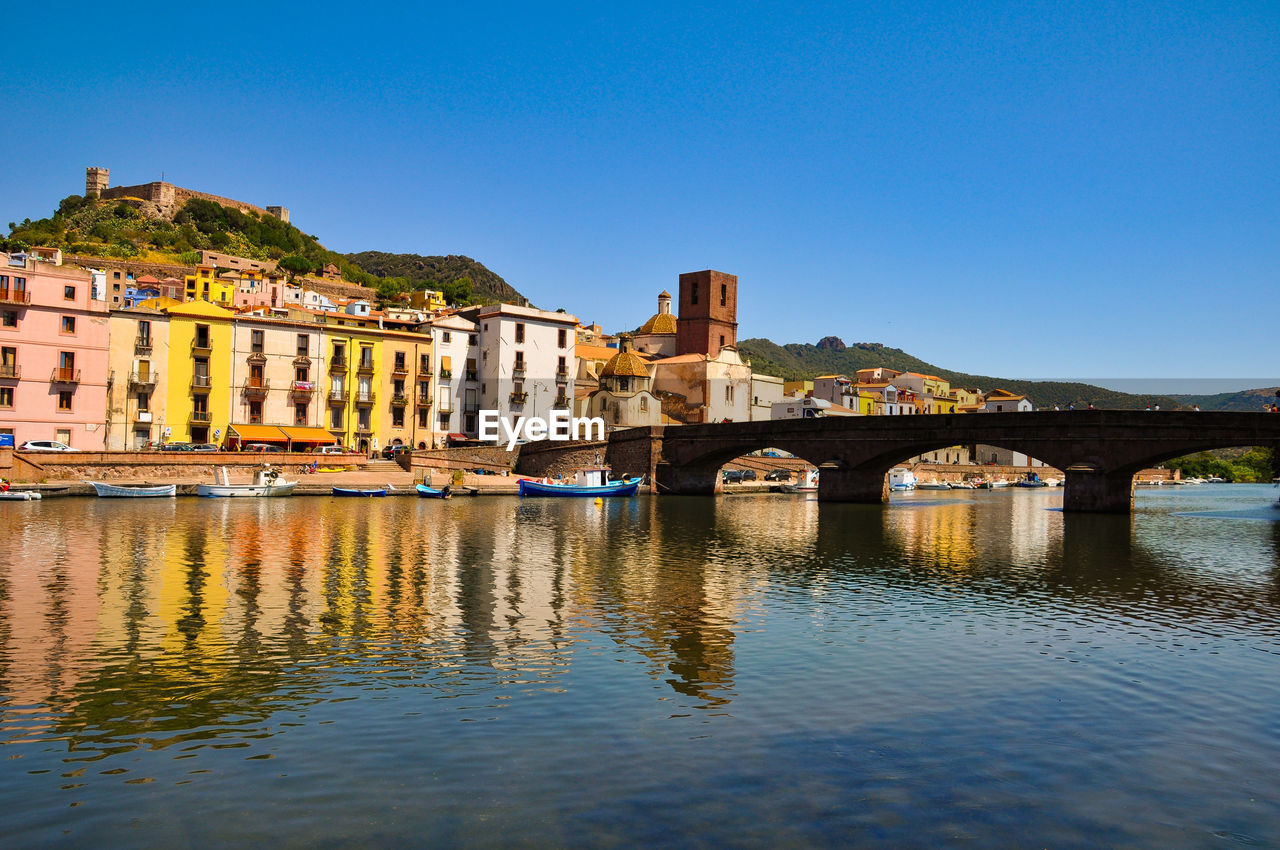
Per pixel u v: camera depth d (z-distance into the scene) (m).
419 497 89.75
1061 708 21.09
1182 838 14.84
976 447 183.25
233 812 15.20
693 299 146.50
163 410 89.31
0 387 80.06
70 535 50.41
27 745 18.06
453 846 14.15
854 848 14.30
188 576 37.69
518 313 115.88
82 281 84.38
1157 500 115.19
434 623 29.42
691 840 14.45
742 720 20.02
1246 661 25.53
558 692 21.91
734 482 123.06
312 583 36.62
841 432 89.88
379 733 18.91
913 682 23.12
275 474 84.25
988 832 14.91
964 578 40.72
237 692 21.58
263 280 169.62
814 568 43.53
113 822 14.80
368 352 103.69
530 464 106.56
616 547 51.22
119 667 23.61
